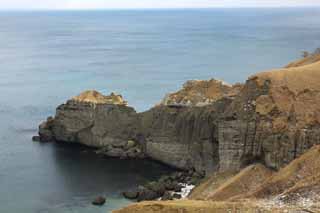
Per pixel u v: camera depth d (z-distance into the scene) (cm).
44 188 9675
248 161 9188
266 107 9081
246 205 5762
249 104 9306
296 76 9319
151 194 9188
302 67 9756
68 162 11206
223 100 10325
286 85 9181
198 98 11250
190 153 10700
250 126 9119
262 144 8931
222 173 9269
